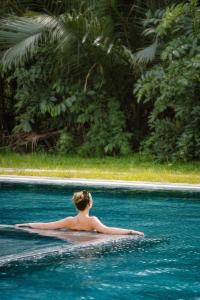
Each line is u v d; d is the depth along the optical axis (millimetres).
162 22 14281
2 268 5141
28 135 17422
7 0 17172
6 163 14219
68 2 16797
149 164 14125
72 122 17297
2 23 16172
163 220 7910
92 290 4617
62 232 6672
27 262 5344
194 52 14109
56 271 5094
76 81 16781
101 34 15422
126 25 16281
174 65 13898
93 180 11078
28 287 4660
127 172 12461
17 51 15125
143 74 14836
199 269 5289
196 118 14156
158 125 14906
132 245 6195
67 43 15320
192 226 7469
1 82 18641
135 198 9758
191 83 14016
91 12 16078
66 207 9039
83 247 5961
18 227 7004
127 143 15680
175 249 6059
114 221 7844
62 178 11391
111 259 5551
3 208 8953
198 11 14328
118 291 4582
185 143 13992
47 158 15406
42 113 16938
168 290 4633
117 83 16438
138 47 16469
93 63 16094
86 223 6805
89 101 16625
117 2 16719
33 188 10906
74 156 16078
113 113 15984
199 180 11102
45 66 16922
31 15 16203
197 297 4453
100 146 16000
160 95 14906
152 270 5234
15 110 18672
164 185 10422
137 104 16625
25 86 17062
